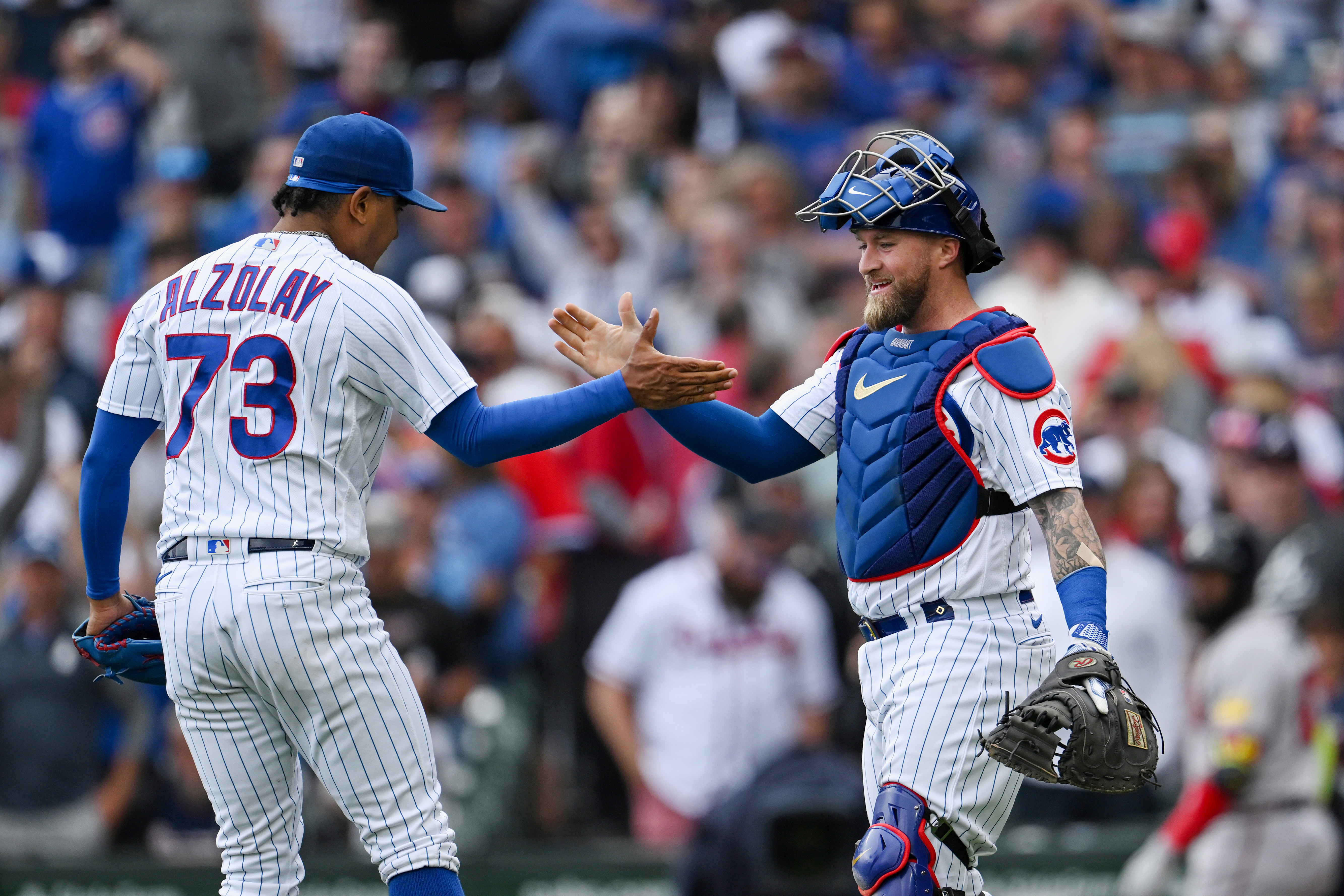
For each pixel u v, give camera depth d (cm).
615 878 2695
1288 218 4138
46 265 3691
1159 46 4531
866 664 1386
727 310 3325
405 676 1357
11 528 3023
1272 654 2459
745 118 4266
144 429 1384
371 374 1323
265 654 1294
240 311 1323
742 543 2784
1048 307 3556
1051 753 1208
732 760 2784
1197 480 3312
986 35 4725
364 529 1354
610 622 2881
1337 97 4741
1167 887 2822
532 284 3884
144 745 2875
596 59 4331
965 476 1330
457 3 4916
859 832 2202
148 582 2908
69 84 4181
